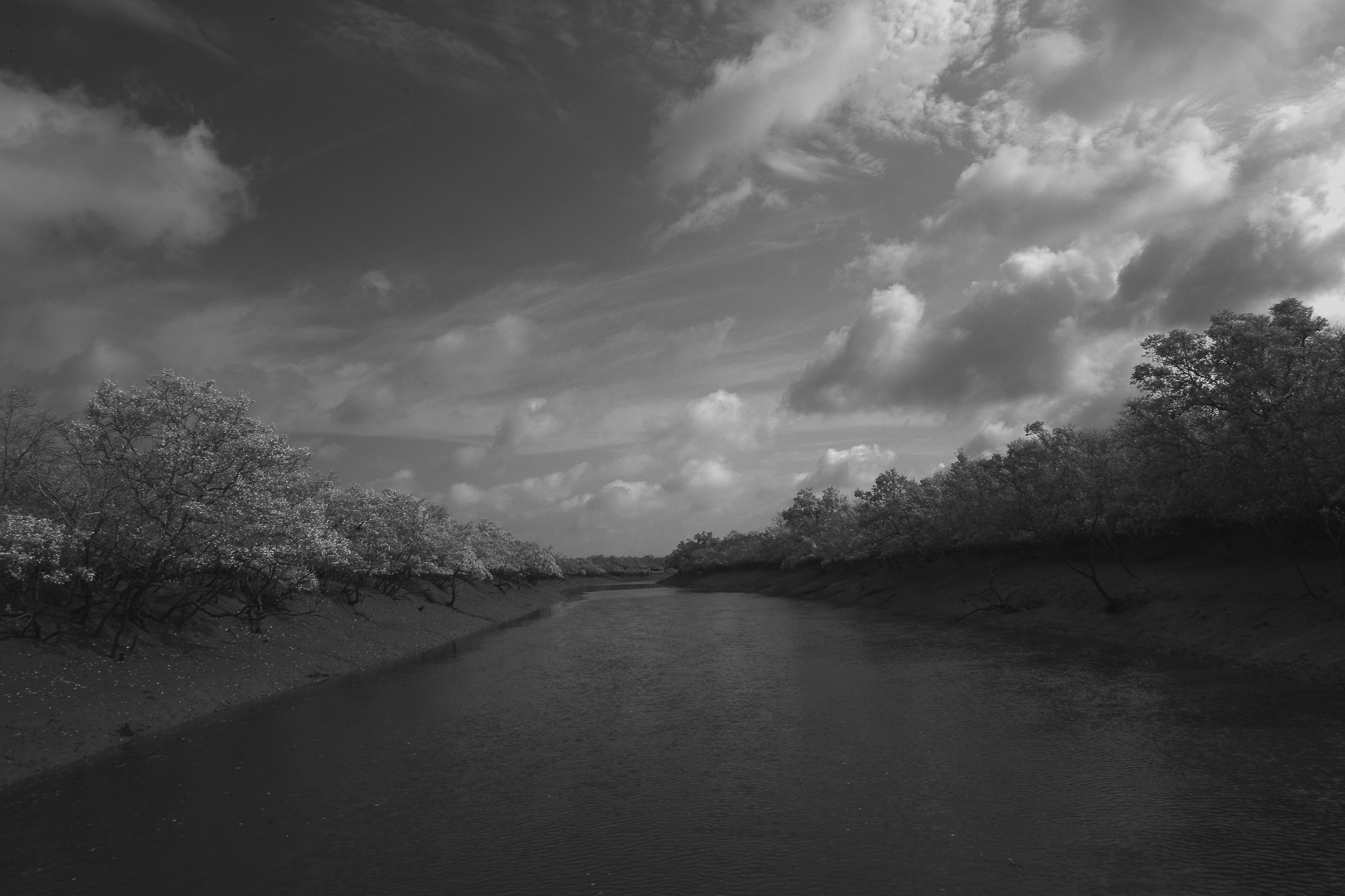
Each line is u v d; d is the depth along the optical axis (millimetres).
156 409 30453
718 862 14438
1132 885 12547
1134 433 39688
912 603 73500
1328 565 34969
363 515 56094
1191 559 46062
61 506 28734
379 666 44562
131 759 23000
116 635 29922
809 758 21266
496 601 96875
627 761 21969
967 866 13656
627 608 101312
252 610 41312
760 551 164750
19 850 16031
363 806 18484
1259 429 32500
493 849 15516
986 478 63594
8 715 23125
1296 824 14547
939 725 24109
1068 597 51562
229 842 16281
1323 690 25141
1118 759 19312
